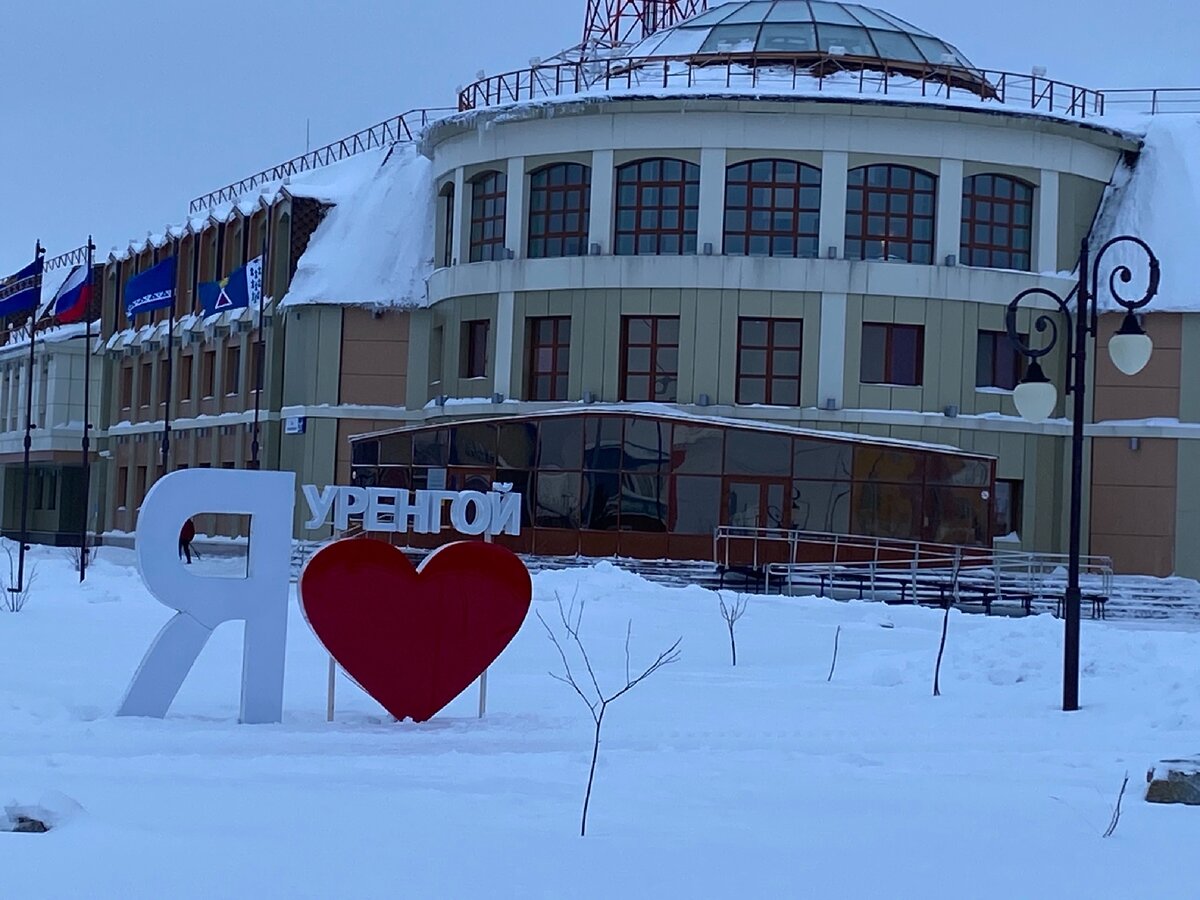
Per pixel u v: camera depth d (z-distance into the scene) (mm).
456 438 42656
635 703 16875
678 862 8469
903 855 8883
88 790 9984
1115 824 9828
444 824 9219
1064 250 45656
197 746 12922
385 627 15062
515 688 18109
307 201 53531
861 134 43625
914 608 30344
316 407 51000
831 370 43469
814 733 14672
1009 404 44812
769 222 43938
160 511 14625
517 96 46688
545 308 45281
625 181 44781
